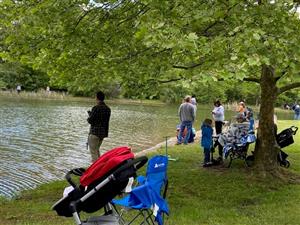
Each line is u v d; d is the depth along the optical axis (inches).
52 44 399.2
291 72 311.4
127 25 386.3
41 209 378.6
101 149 815.7
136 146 866.8
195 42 275.3
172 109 2201.0
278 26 308.0
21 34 396.5
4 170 602.9
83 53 406.3
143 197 247.4
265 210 373.1
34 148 779.4
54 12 376.2
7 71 2694.4
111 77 419.2
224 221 337.4
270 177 481.4
